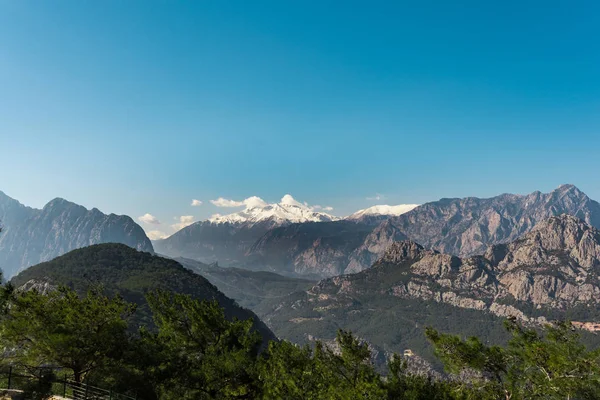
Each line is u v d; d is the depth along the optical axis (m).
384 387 28.48
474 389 27.20
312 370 30.06
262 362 33.25
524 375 25.67
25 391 29.83
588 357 23.67
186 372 32.91
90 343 31.53
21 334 30.12
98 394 31.53
